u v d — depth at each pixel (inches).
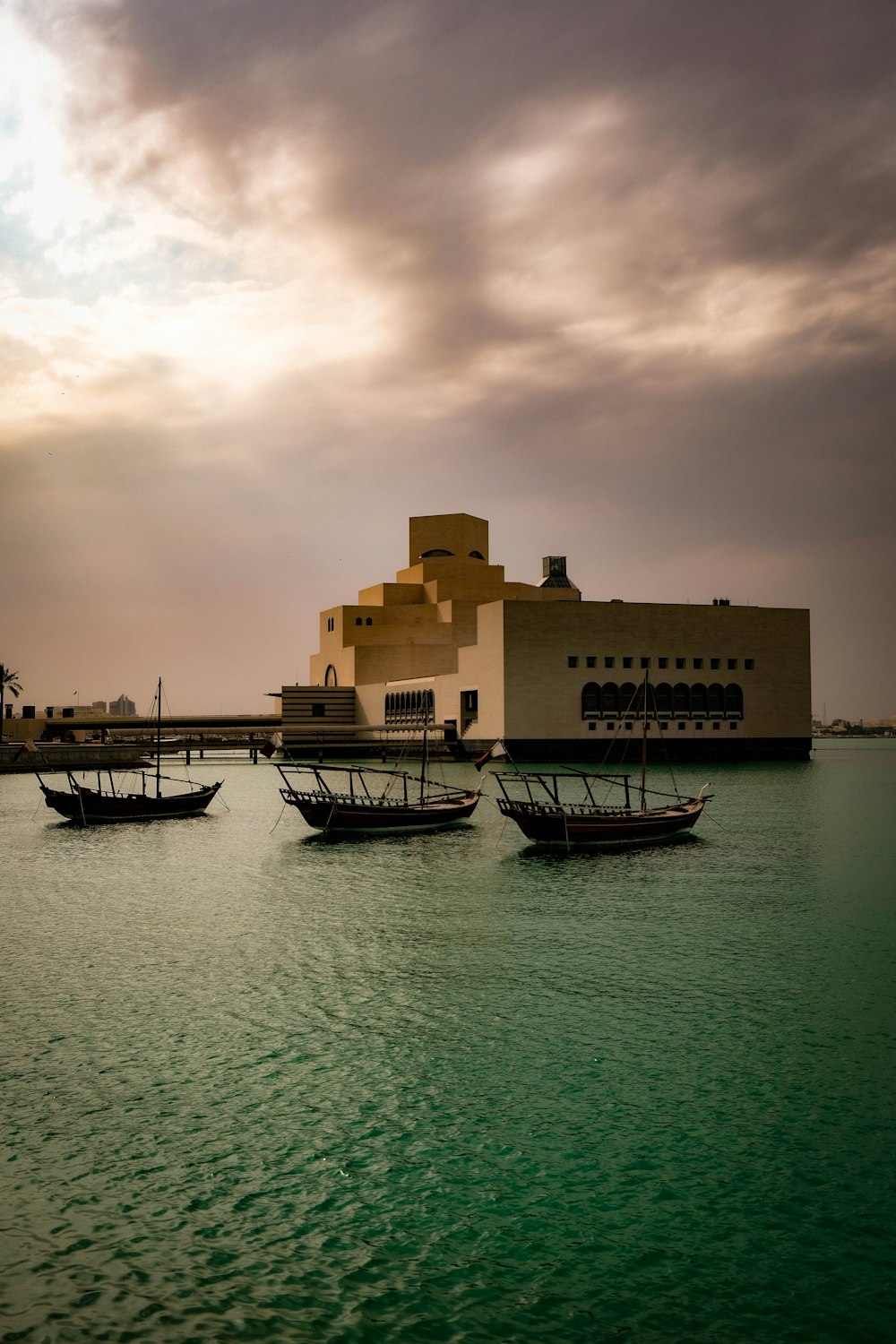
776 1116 767.1
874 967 1184.2
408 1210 642.8
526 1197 656.4
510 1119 767.7
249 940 1354.6
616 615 5211.6
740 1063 875.4
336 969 1195.9
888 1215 631.8
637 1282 569.3
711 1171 686.5
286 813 3206.2
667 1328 531.2
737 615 5472.4
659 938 1342.3
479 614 5280.5
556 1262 587.2
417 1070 864.9
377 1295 558.6
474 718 5487.2
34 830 2787.9
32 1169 693.3
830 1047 912.3
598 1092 815.1
